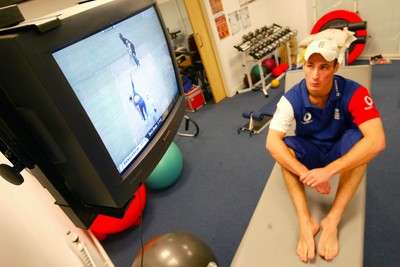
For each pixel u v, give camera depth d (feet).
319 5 12.79
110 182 1.88
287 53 14.56
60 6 8.29
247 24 13.98
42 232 3.43
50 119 1.56
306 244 3.62
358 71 5.46
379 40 11.92
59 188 1.88
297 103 4.41
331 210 3.88
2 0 2.04
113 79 1.99
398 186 6.17
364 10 11.68
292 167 4.17
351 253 3.41
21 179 1.73
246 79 14.57
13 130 1.58
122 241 7.18
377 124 3.85
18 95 1.50
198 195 7.97
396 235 5.19
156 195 8.46
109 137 1.95
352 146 3.98
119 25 2.09
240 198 7.40
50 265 2.87
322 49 3.64
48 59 1.44
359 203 3.98
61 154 1.73
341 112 4.25
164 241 3.90
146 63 2.48
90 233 6.57
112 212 2.22
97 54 1.84
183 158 9.97
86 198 2.03
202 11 12.28
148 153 2.39
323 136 4.64
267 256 3.77
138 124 2.31
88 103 1.76
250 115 9.78
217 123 11.84
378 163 6.91
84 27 1.68
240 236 6.31
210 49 13.10
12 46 1.32
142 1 2.39
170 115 2.93
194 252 3.76
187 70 14.37
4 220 2.45
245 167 8.52
